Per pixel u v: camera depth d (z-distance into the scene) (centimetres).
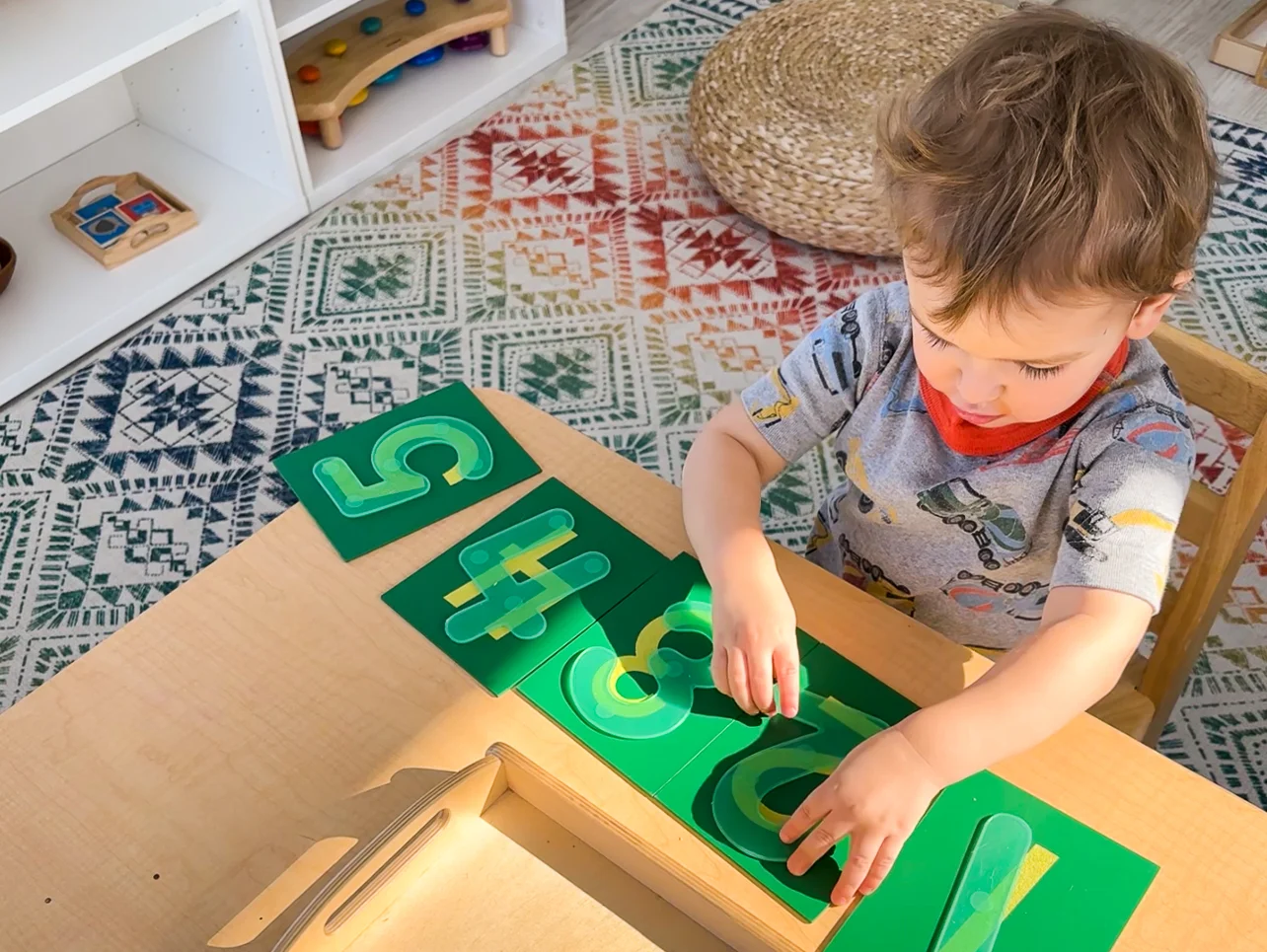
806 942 70
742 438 98
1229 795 76
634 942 71
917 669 84
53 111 221
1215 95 238
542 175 226
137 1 189
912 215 71
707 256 209
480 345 196
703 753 79
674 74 249
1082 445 86
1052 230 66
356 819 76
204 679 84
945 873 73
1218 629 157
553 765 78
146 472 179
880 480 97
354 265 210
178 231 210
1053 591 82
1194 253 73
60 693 83
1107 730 80
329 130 224
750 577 86
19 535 171
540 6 249
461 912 72
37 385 191
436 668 84
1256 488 95
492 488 97
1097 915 71
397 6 242
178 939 71
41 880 74
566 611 88
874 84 215
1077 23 73
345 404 187
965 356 74
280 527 94
